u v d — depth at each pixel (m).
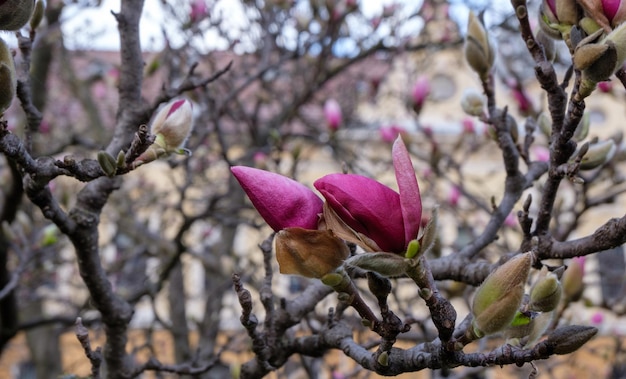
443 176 4.38
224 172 7.18
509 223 4.19
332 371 3.66
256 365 1.94
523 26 1.59
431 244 1.16
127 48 2.25
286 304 2.03
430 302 1.25
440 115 11.13
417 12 5.97
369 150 7.38
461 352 1.31
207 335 5.04
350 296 1.29
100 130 7.44
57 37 4.41
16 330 3.95
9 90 1.32
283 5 5.21
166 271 4.18
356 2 5.25
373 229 1.17
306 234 1.20
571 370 6.39
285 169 7.10
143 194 7.95
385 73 6.94
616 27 1.35
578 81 1.48
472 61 2.13
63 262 5.69
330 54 5.91
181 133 1.74
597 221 10.49
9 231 3.52
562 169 1.62
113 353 2.29
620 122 10.83
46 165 1.61
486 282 1.24
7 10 1.29
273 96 6.62
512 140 2.30
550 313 1.41
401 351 1.40
